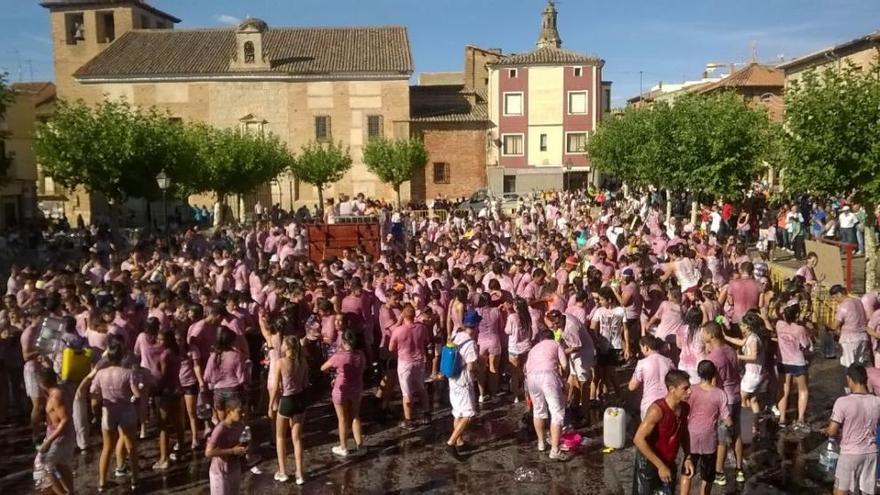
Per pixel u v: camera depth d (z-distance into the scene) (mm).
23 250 32594
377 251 23625
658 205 39344
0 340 11750
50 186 51250
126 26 55000
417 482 9352
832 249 17641
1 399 11703
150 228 33531
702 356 9555
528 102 56281
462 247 18719
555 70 55906
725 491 8828
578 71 55812
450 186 53969
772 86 47688
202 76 50406
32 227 36625
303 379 9445
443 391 13305
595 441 10664
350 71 50812
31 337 10680
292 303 12547
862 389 7590
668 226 25625
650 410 6977
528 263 15430
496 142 56438
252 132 50156
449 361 10211
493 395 12914
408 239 27922
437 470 9727
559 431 9969
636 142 37344
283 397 9266
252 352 12828
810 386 12859
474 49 59250
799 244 23984
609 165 42688
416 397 12867
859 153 17078
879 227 22297
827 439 10391
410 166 48875
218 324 10508
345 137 51594
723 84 48938
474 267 15664
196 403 10508
